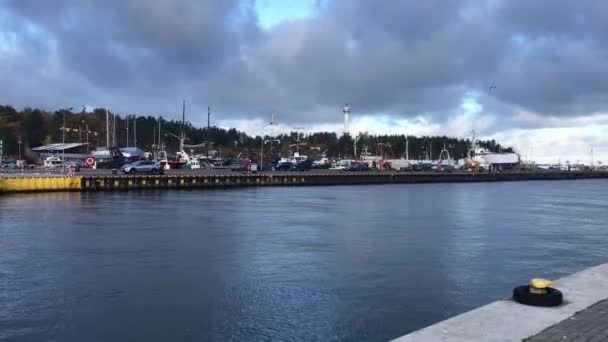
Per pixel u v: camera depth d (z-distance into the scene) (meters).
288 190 85.94
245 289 18.23
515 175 154.00
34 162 152.38
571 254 25.97
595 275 11.16
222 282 19.17
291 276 20.14
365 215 43.91
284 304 16.56
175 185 83.94
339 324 14.80
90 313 15.55
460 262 23.31
